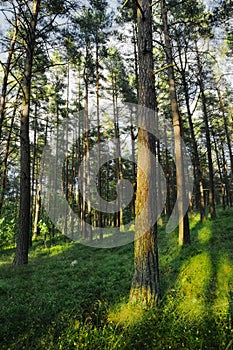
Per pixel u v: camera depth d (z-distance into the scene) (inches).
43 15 457.1
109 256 460.8
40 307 217.5
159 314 184.5
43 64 547.8
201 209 603.2
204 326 162.6
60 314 205.8
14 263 408.8
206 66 661.3
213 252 315.6
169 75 474.9
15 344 163.8
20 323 194.9
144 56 257.4
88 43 721.6
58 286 287.7
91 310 208.5
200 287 235.0
